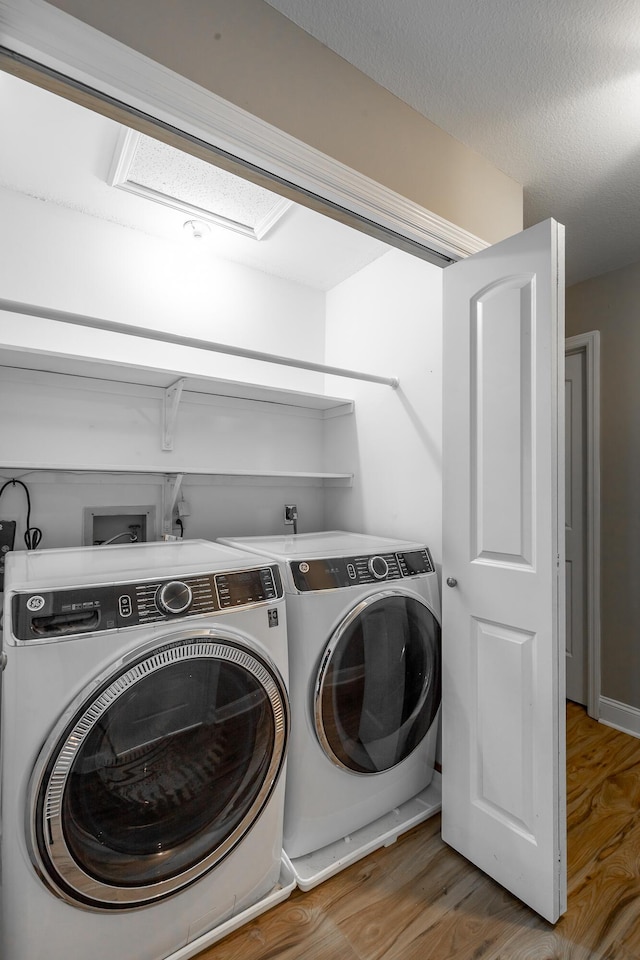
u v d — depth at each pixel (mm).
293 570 1496
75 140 1593
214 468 2197
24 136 1575
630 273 2484
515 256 1431
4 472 1814
